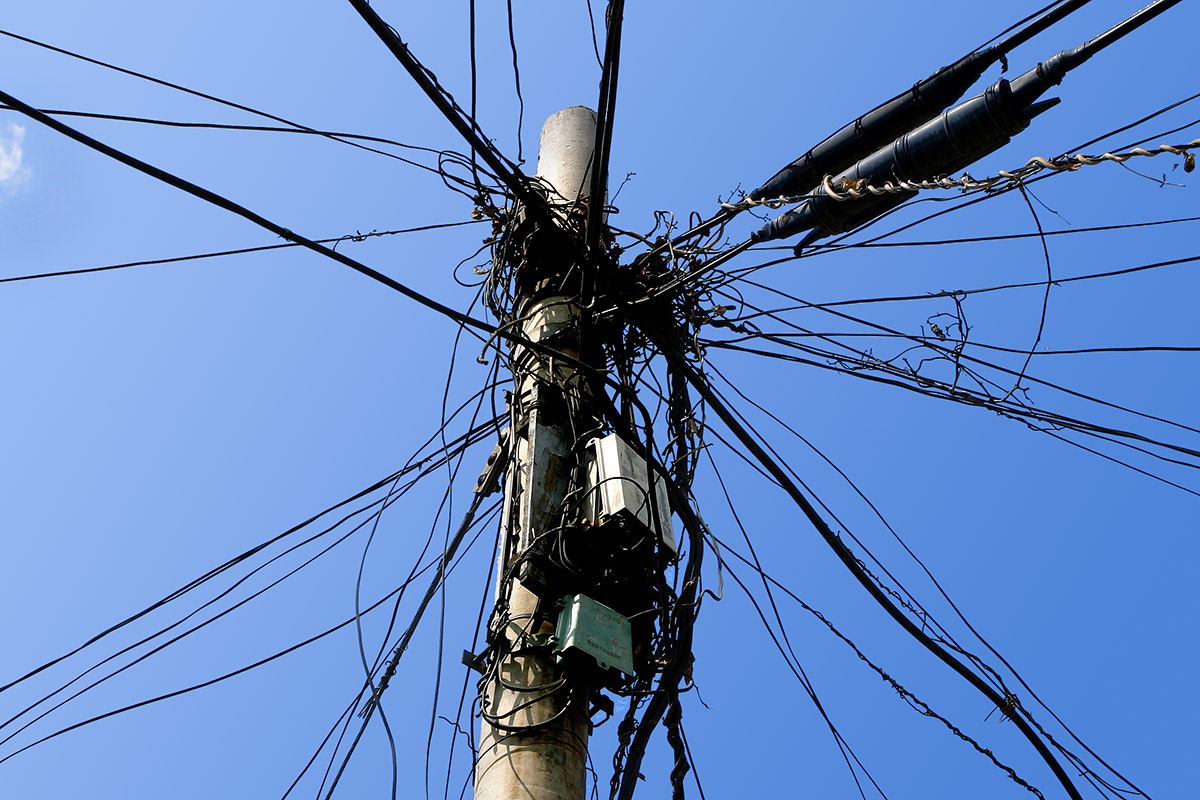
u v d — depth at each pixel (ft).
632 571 15.88
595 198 17.88
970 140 16.89
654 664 16.48
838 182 18.22
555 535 15.84
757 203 19.24
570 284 20.36
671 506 18.67
